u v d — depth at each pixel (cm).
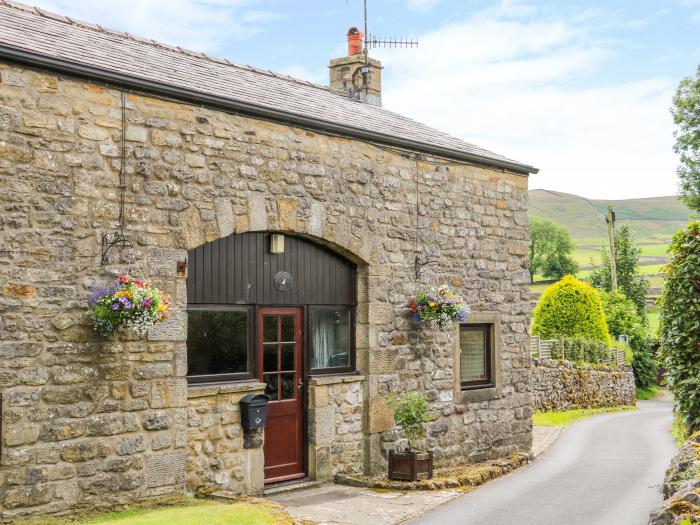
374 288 1023
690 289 962
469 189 1175
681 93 2622
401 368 1059
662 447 1370
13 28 786
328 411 980
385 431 1034
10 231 681
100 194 745
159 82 784
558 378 2072
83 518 697
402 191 1068
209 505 749
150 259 779
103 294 724
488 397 1191
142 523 651
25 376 683
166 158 798
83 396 721
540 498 891
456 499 891
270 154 897
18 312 682
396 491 935
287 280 947
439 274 1118
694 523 548
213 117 842
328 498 891
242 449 868
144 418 764
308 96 1109
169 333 787
